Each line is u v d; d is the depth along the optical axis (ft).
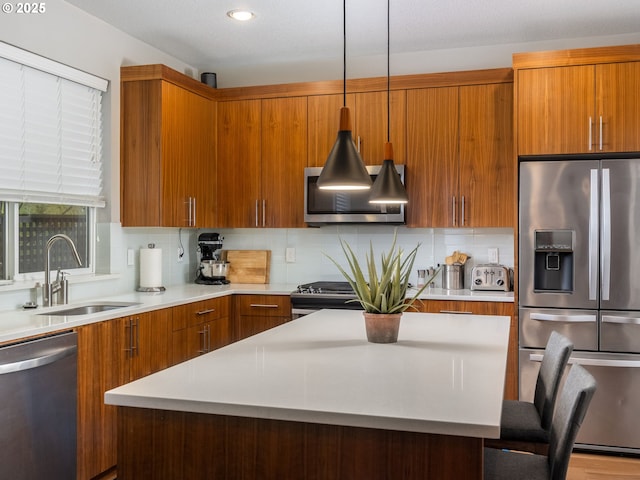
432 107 14.56
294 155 15.55
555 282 13.05
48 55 11.77
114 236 13.69
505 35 14.25
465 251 15.39
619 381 12.30
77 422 10.04
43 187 12.03
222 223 16.11
